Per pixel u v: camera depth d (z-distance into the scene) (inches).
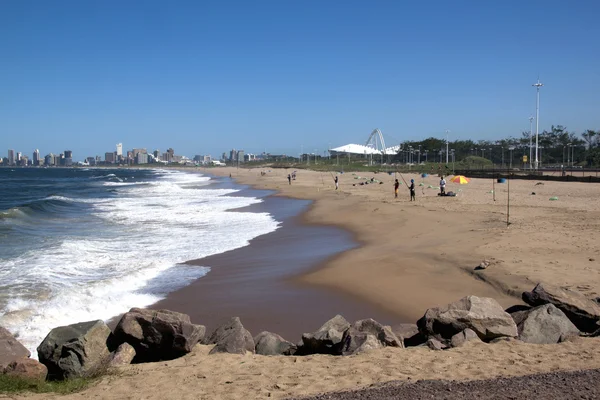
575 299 345.1
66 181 3868.1
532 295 355.6
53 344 295.6
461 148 5777.6
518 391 209.0
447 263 552.1
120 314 426.0
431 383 225.5
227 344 315.3
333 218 1091.9
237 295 488.7
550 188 1654.8
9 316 404.5
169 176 5403.5
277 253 701.9
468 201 1237.7
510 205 1098.1
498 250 581.9
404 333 339.0
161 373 277.6
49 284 509.4
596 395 201.3
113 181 3905.0
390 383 231.6
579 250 553.9
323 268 593.0
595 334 317.7
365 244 745.0
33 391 255.6
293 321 410.6
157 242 796.0
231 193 2180.1
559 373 234.2
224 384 254.4
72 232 907.4
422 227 843.4
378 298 461.1
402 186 2006.6
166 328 312.0
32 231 909.8
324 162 7076.8
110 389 255.6
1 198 1942.7
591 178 1964.8
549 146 4997.5
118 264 623.2
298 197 1797.5
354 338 302.7
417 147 5994.1
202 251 717.9
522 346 293.3
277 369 274.4
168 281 542.9
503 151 4972.9
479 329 314.5
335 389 234.5
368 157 7578.7
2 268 581.3
